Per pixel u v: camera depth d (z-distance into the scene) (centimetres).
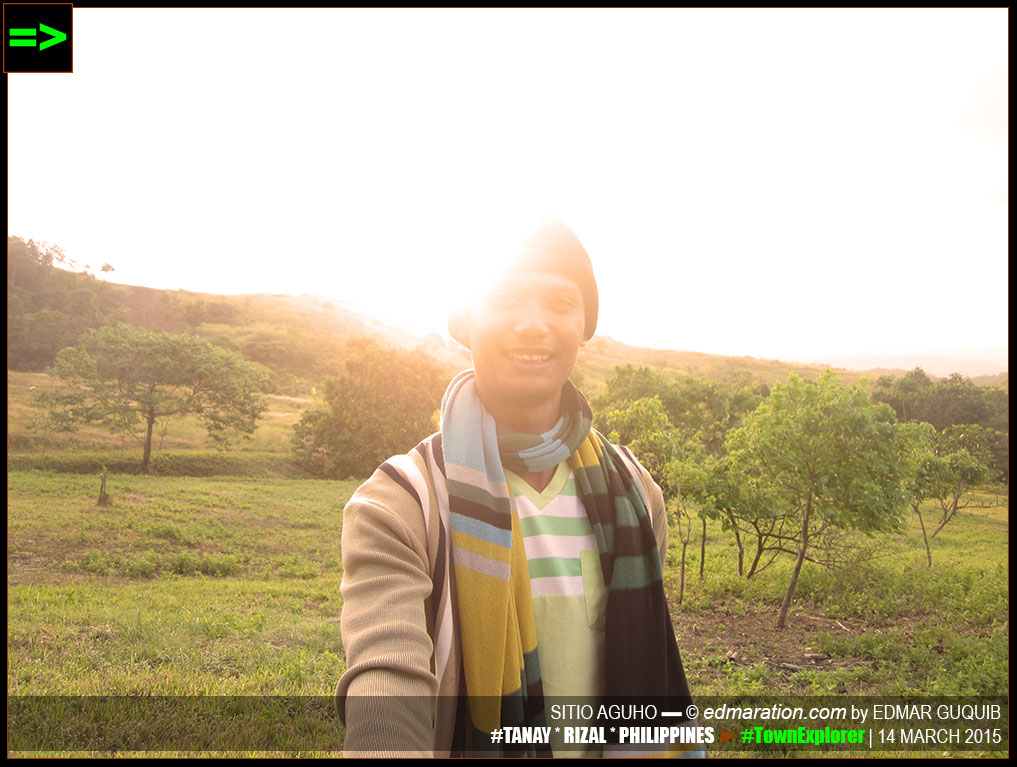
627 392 4828
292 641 930
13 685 616
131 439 4972
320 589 1425
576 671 105
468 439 106
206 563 1678
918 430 1118
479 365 108
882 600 1178
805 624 1083
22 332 8769
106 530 1964
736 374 11088
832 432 1107
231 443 5253
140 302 13075
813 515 1183
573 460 117
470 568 98
